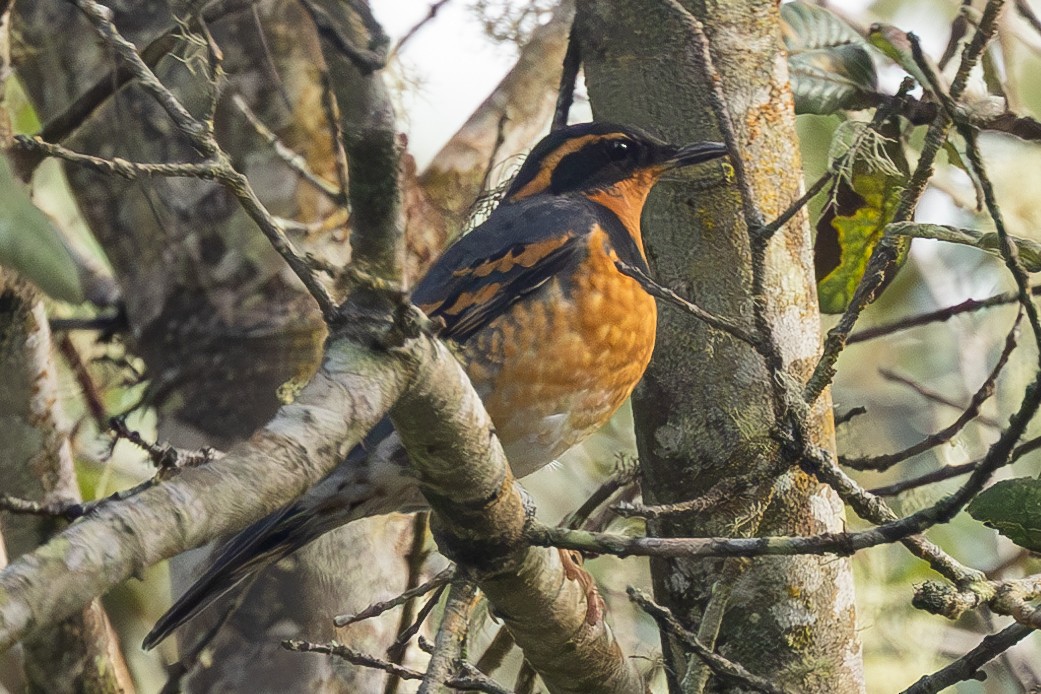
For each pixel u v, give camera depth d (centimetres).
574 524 1110
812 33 1243
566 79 1188
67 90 1277
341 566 1242
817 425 1003
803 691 998
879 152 1177
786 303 1012
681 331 1027
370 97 562
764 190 1016
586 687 894
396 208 586
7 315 1068
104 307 1362
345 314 595
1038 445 1041
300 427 539
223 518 483
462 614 822
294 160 1105
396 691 1106
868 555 1374
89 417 1361
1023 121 1145
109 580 441
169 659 1427
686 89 1033
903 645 1365
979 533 1406
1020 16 1255
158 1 1247
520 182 1189
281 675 1211
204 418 1256
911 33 731
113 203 1281
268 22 1271
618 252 1087
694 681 851
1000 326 1466
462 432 689
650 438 1041
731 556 718
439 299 1064
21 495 1084
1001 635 821
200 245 1259
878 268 827
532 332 1041
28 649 1105
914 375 1595
